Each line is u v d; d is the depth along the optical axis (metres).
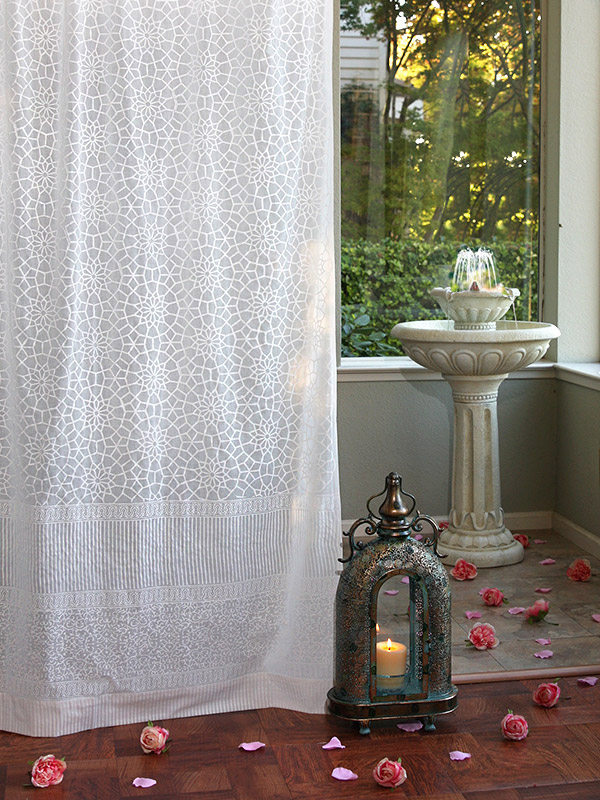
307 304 2.41
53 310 2.27
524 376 4.06
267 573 2.47
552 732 2.35
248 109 2.32
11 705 2.38
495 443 3.67
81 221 2.27
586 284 4.05
